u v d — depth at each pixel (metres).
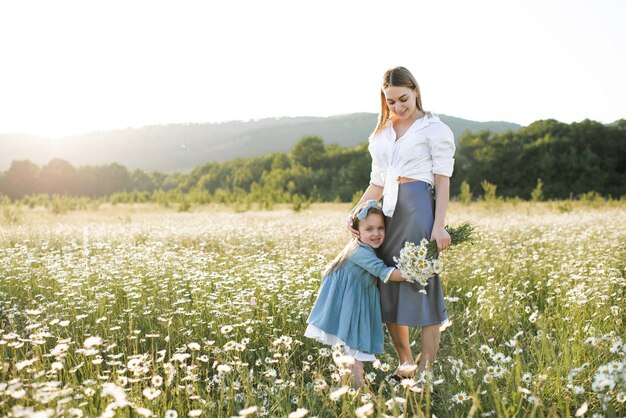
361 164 66.31
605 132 67.38
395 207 3.52
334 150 98.56
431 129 3.50
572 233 9.73
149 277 5.78
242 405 2.91
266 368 3.44
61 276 5.60
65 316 4.38
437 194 3.50
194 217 19.30
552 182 63.72
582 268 5.67
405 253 3.25
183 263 6.36
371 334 3.49
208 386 3.01
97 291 5.27
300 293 4.85
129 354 3.88
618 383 2.46
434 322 3.49
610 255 6.82
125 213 25.36
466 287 5.74
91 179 120.56
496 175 66.00
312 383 3.18
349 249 3.58
